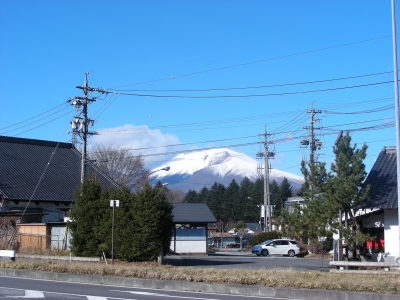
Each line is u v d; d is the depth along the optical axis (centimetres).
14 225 3650
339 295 1491
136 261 2795
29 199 4203
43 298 1404
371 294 1459
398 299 1427
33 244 3400
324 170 2731
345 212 2644
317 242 2717
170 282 1756
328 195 2623
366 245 2847
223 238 9181
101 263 2678
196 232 4728
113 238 2659
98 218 2941
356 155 2620
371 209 2684
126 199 2878
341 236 2630
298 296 1539
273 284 1631
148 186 2877
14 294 1485
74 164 5041
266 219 5897
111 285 1850
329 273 1927
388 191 2708
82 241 2967
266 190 5825
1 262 2362
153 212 2805
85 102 3328
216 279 1728
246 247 7300
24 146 4978
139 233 2781
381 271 2034
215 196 11712
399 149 1947
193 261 3369
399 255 2381
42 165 4806
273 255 4784
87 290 1645
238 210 11362
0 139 4884
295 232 2775
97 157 6675
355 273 2011
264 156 5850
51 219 4338
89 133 3338
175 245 4644
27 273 2119
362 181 2661
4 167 4516
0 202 4197
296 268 2781
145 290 1700
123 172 6675
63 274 2012
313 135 4416
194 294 1602
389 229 2680
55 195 4397
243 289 1622
